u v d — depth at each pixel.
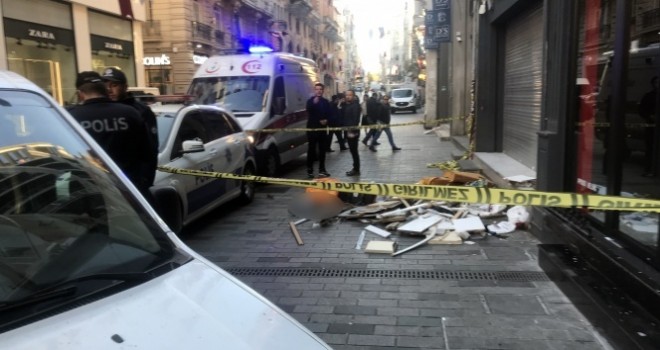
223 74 10.96
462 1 16.02
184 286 1.93
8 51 14.90
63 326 1.62
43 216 2.07
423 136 19.72
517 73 9.48
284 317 1.90
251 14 38.47
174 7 26.66
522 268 5.00
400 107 41.00
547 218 5.38
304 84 12.45
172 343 1.60
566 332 3.74
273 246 5.97
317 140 10.80
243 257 5.61
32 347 1.52
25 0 15.50
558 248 4.85
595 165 4.75
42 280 1.83
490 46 10.55
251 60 11.08
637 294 3.46
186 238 6.38
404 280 4.82
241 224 6.98
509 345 3.60
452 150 14.87
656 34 3.62
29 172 2.17
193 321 1.73
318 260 5.45
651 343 2.99
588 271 4.18
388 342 3.70
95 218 2.16
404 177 10.52
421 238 6.07
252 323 1.80
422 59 42.09
